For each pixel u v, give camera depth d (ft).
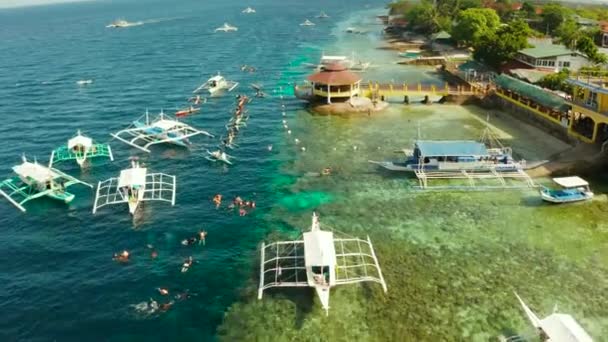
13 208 171.12
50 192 177.78
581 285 122.62
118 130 258.16
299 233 151.12
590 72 226.58
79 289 127.03
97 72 425.28
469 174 184.96
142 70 427.74
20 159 220.64
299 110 284.61
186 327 112.88
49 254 142.92
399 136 234.99
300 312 115.65
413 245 142.00
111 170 203.10
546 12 512.63
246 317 115.14
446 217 157.38
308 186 184.03
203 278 130.41
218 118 274.36
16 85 376.27
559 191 164.86
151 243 147.74
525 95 245.86
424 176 182.80
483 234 146.72
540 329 102.78
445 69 368.89
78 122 274.57
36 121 278.05
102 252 143.64
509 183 178.81
